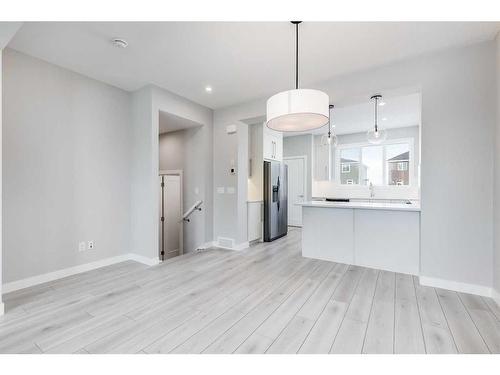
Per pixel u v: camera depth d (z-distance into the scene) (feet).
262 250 14.30
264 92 12.47
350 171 22.84
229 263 11.87
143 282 9.48
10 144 8.57
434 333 6.14
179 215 16.28
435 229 8.89
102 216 11.29
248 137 16.39
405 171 20.48
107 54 8.99
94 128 11.00
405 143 20.47
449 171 8.61
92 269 10.88
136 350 5.54
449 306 7.48
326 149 23.02
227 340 5.90
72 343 5.79
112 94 11.67
